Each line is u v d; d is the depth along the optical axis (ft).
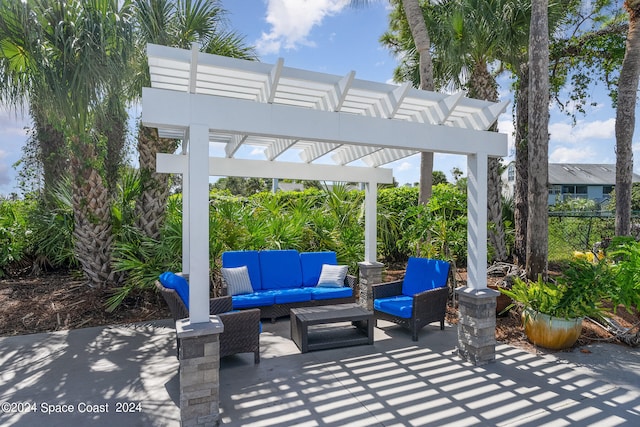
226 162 20.70
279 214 27.50
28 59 17.13
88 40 16.76
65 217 25.45
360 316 16.40
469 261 15.01
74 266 28.37
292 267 22.39
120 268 21.27
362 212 29.22
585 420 10.44
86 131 20.58
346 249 26.76
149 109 10.19
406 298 19.11
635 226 30.07
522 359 14.69
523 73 26.84
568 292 15.08
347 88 12.33
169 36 20.80
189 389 10.21
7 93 17.66
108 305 20.76
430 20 27.02
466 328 14.71
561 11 25.85
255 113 11.44
